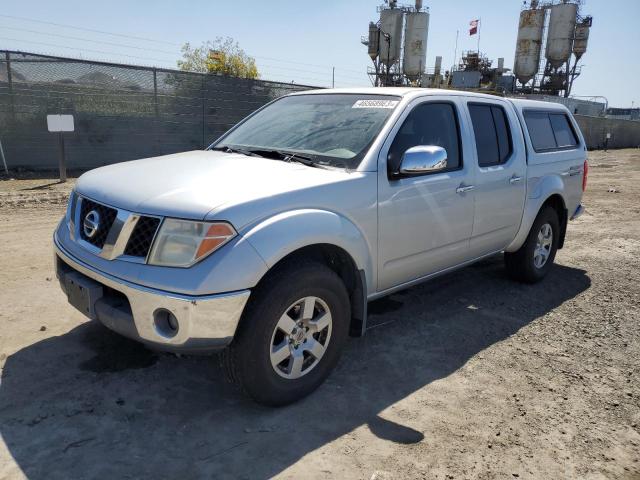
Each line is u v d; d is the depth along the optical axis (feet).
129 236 9.65
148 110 43.65
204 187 9.99
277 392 10.37
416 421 10.51
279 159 12.47
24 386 11.01
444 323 15.37
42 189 32.78
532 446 9.93
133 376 11.60
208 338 9.23
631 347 14.34
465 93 15.39
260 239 9.47
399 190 12.33
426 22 143.84
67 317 14.29
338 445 9.64
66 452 9.11
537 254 18.80
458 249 14.75
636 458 9.77
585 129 122.31
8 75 37.42
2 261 18.61
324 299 10.75
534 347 14.08
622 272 21.17
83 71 40.22
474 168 14.71
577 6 152.25
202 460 9.07
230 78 47.09
